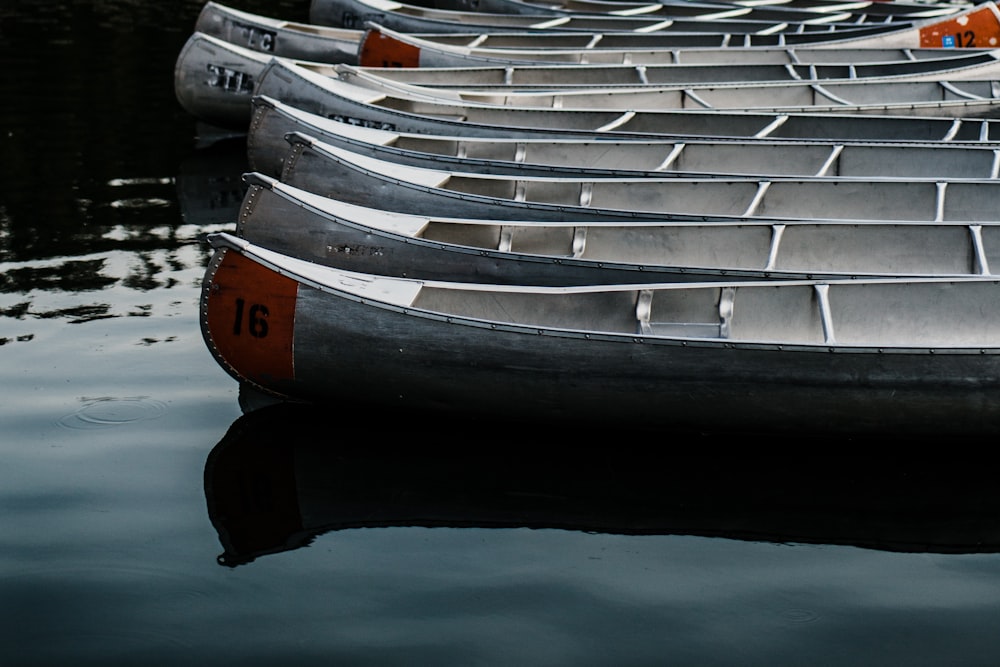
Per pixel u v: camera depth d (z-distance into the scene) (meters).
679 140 8.16
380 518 4.71
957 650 3.91
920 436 5.23
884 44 11.86
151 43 13.45
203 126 10.84
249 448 5.22
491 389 5.27
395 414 5.54
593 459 5.21
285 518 4.68
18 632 3.97
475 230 6.51
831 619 4.07
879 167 8.06
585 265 5.97
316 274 5.29
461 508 4.80
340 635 3.97
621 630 4.01
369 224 6.30
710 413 5.20
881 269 6.66
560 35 12.15
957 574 4.36
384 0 13.69
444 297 5.58
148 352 6.14
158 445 5.22
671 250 6.64
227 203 8.73
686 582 4.30
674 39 12.22
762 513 4.79
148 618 4.05
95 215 8.37
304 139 7.12
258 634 3.97
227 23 11.74
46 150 9.82
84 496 4.79
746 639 3.96
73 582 4.24
